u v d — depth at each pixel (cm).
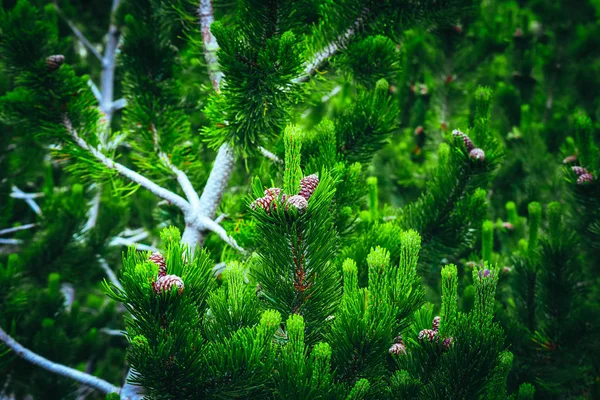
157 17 295
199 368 225
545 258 287
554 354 285
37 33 278
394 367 243
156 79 295
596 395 282
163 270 228
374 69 272
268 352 227
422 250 280
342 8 269
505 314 288
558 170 396
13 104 278
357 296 230
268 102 254
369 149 272
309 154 266
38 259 417
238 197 295
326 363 225
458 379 228
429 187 282
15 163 424
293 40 246
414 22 274
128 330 227
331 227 233
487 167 272
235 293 232
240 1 251
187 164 295
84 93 282
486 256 296
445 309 235
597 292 303
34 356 303
